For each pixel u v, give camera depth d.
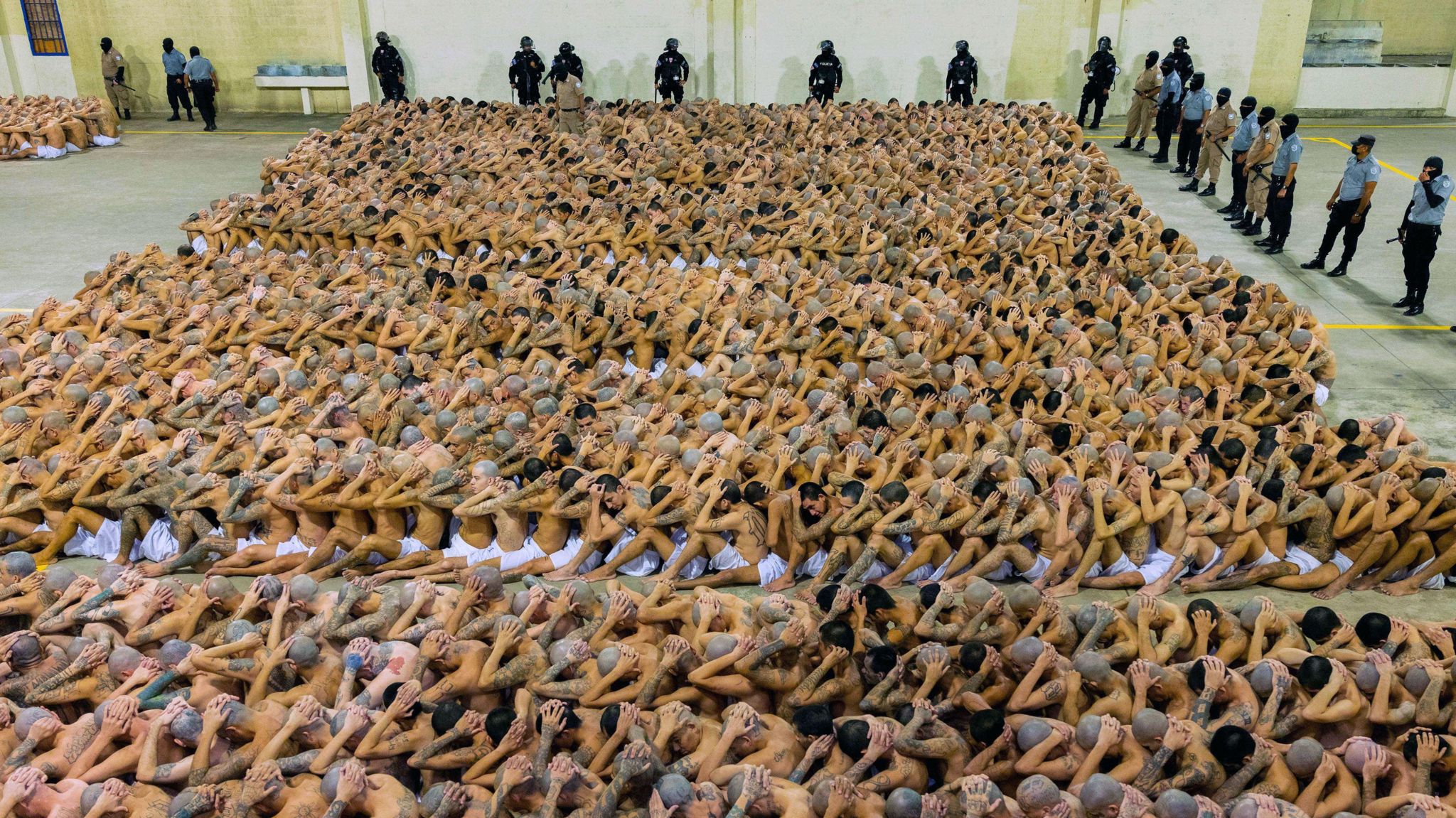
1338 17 28.08
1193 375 10.34
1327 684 5.81
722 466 8.25
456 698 6.14
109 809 5.29
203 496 8.21
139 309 11.66
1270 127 16.64
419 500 8.14
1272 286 11.89
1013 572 8.13
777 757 5.74
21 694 6.11
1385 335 13.02
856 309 11.58
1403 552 7.80
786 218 14.67
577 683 6.12
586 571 8.28
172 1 27.80
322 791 5.36
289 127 27.38
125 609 6.59
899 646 6.65
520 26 26.75
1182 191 20.33
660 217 14.80
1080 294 12.28
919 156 18.14
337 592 7.22
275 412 9.41
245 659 6.15
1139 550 8.02
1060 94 27.06
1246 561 8.01
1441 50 28.12
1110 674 6.04
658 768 5.43
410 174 18.14
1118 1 25.78
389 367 10.55
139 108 29.14
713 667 6.10
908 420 8.96
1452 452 10.11
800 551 8.15
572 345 11.28
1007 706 6.15
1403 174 21.30
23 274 15.58
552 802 5.23
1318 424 9.10
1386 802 5.23
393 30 26.86
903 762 5.56
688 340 11.45
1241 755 5.42
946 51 26.64
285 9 27.88
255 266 13.29
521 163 18.05
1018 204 15.67
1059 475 8.30
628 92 27.42
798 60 26.91
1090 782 5.24
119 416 9.29
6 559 7.14
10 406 9.66
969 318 11.61
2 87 28.22
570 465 8.71
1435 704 5.70
